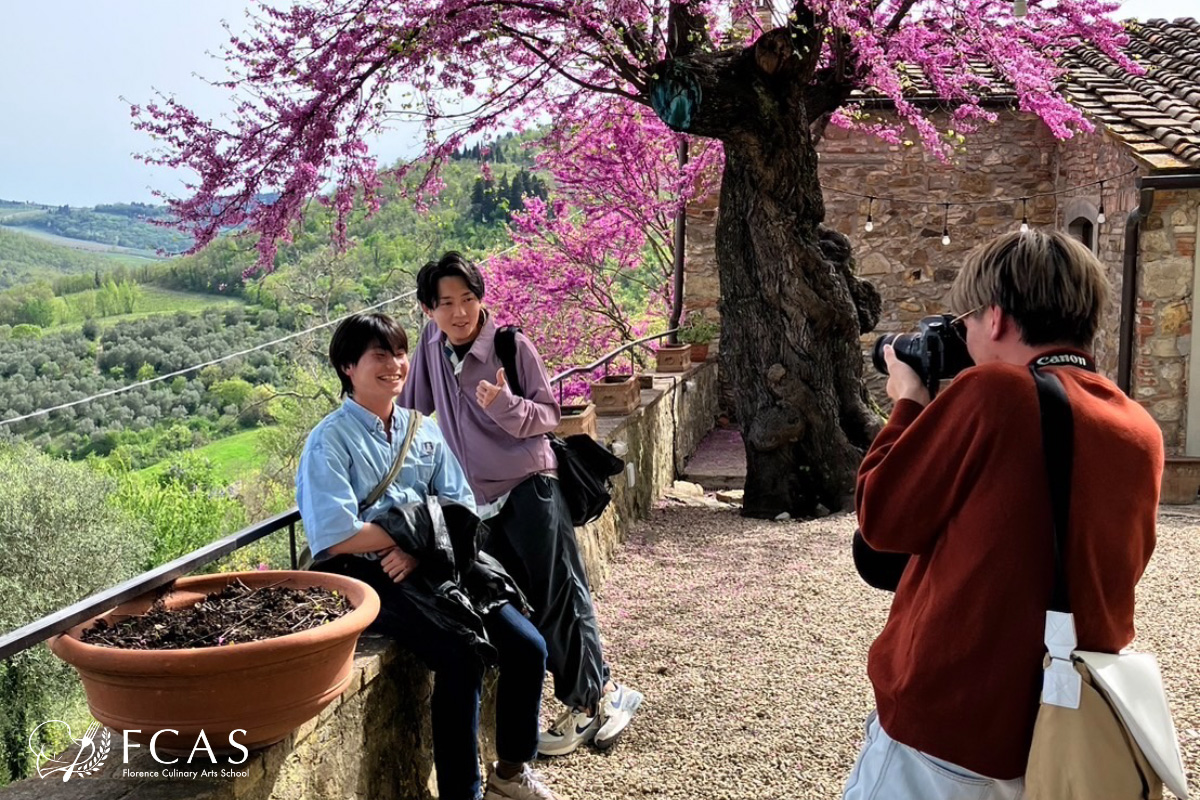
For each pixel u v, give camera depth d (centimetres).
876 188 1110
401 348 252
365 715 233
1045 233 168
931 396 178
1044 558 152
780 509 681
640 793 304
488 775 284
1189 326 901
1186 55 1076
